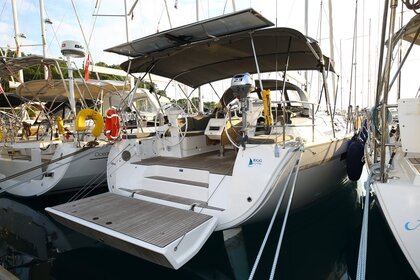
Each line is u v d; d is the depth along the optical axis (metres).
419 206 1.83
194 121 4.05
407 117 2.00
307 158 2.92
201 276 2.58
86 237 3.41
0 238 3.43
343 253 3.03
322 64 3.43
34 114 8.16
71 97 4.42
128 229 2.21
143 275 2.62
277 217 3.09
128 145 3.41
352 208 4.29
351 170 4.18
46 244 3.28
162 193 2.98
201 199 2.72
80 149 4.11
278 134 2.83
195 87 5.20
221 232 2.92
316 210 3.94
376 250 3.07
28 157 4.84
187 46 3.11
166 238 2.05
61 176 4.04
